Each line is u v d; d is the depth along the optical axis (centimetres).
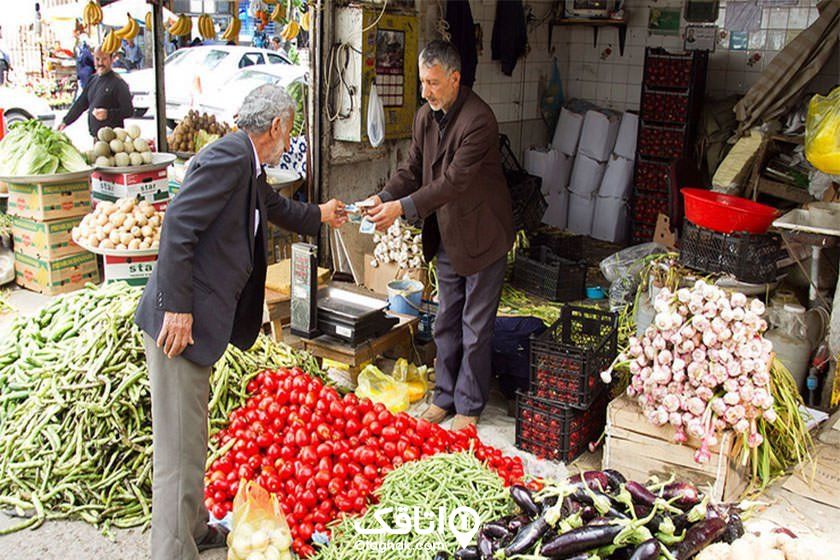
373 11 590
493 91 799
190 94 941
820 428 399
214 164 271
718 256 472
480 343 410
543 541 236
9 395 383
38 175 575
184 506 284
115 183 605
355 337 418
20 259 622
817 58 648
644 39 842
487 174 398
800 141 634
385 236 573
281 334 466
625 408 354
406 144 677
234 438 349
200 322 279
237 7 730
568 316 427
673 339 333
